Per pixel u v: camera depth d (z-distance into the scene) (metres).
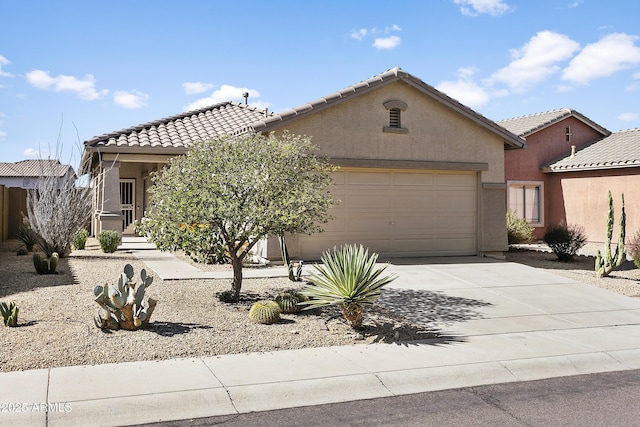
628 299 12.72
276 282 12.88
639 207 22.53
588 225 24.67
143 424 5.89
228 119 22.61
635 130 26.72
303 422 5.98
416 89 16.95
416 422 6.00
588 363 8.38
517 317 10.97
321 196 11.11
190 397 6.43
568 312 11.50
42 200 16.28
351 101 16.23
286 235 15.59
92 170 22.80
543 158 26.73
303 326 9.61
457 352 8.53
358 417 6.14
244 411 6.30
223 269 14.50
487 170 17.88
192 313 9.98
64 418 5.87
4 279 12.56
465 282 13.79
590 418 6.15
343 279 9.37
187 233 10.56
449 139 17.44
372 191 16.78
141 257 16.64
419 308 11.32
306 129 15.73
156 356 7.84
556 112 27.78
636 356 8.75
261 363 7.74
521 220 21.66
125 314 8.71
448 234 17.70
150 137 19.47
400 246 17.11
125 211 25.55
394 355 8.30
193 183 10.41
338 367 7.64
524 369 7.99
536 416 6.21
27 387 6.57
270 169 10.62
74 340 8.16
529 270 15.48
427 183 17.45
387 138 16.67
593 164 23.84
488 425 5.93
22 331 8.43
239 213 10.17
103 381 6.84
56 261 13.50
